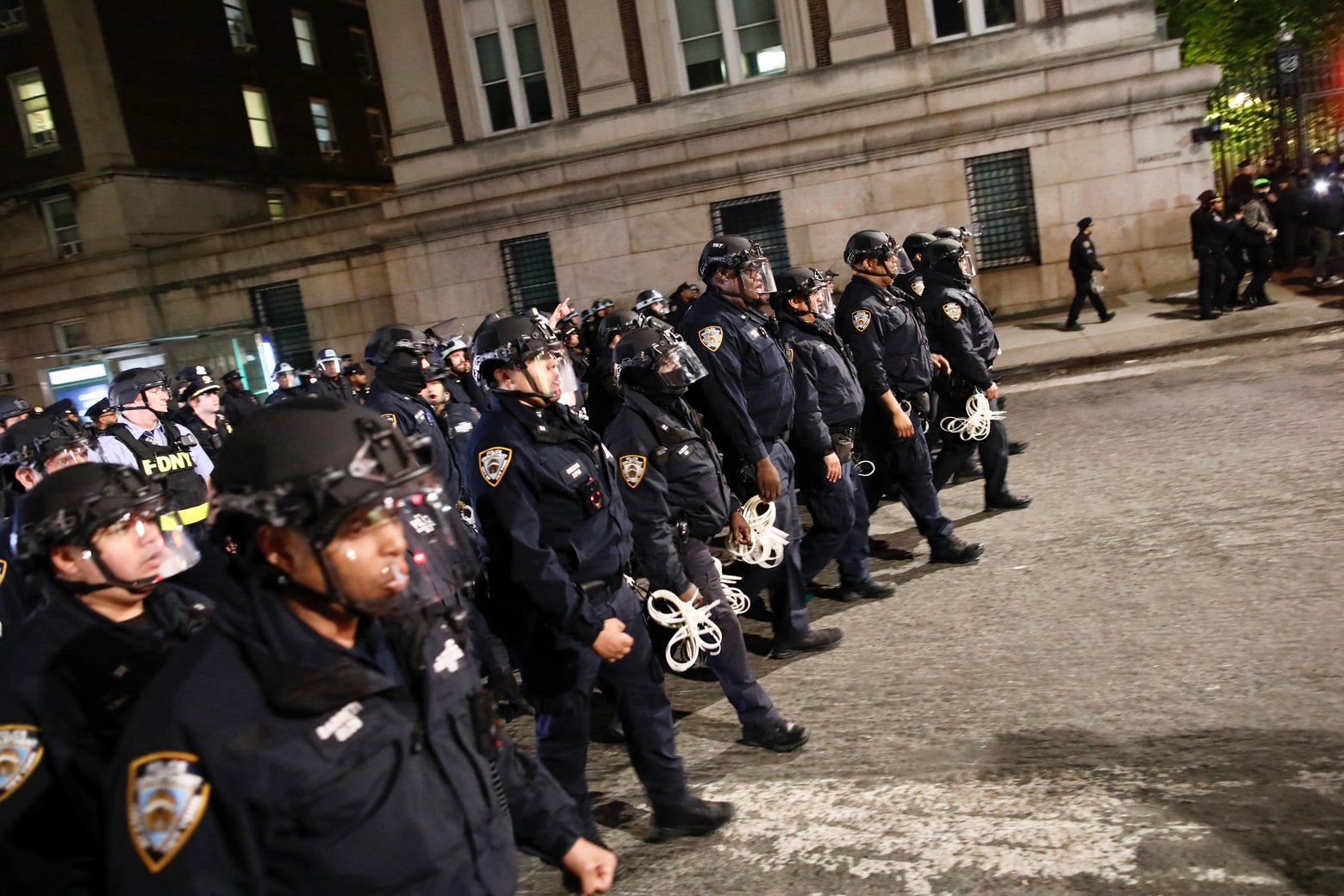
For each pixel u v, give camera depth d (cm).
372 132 3366
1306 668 403
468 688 184
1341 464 661
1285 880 283
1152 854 305
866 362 581
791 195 1758
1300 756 342
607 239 1859
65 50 2364
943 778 371
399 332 614
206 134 2677
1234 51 2434
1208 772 343
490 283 1950
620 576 344
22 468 412
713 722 465
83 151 2389
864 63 1702
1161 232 1631
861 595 586
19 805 196
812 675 491
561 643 330
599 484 334
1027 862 312
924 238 819
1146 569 544
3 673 206
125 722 207
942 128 1659
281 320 2214
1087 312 1575
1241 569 518
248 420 164
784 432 507
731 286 491
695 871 344
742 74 1792
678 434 402
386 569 162
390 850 164
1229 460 721
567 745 343
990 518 695
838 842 344
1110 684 420
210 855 152
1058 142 1639
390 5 1912
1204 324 1312
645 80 1817
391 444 165
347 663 166
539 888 353
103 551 216
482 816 179
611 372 608
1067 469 785
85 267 2350
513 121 1912
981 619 520
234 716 155
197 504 653
